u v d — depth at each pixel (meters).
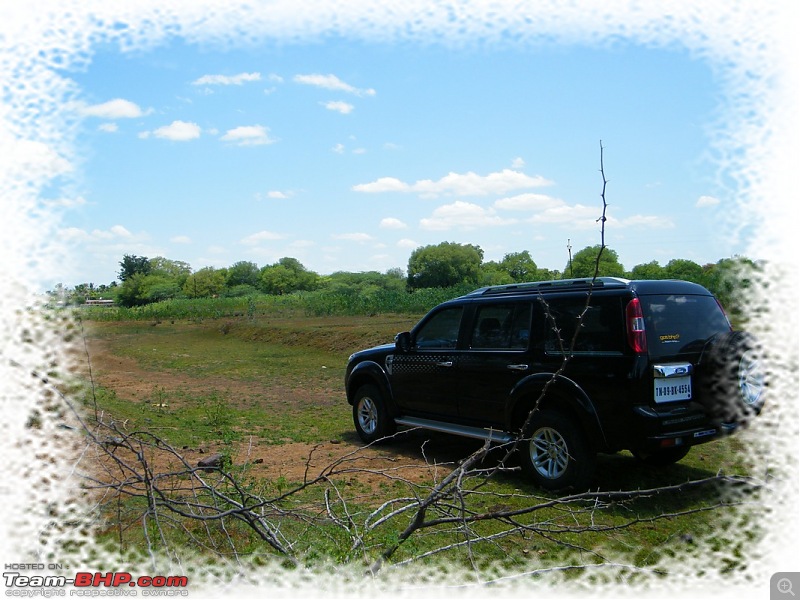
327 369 16.91
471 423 7.07
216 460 6.52
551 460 6.09
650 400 5.54
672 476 6.44
